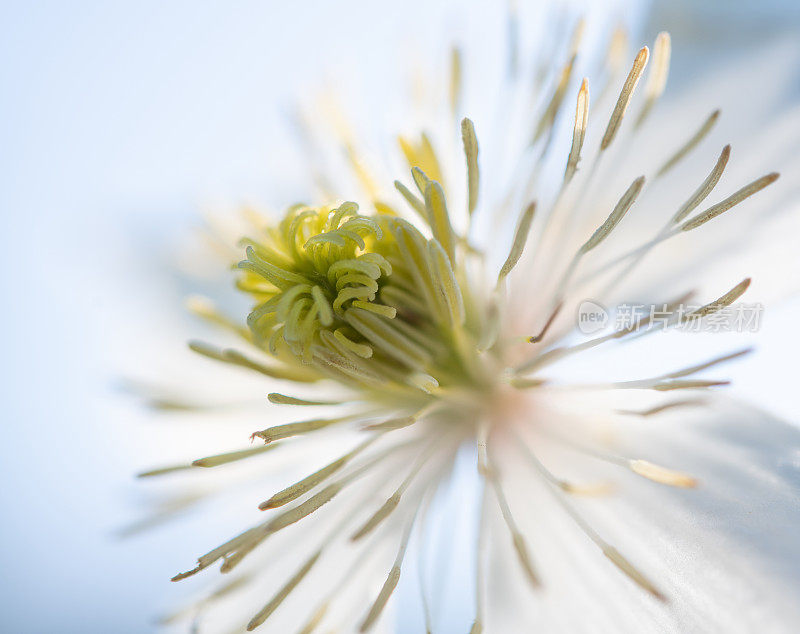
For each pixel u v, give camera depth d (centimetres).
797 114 9
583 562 9
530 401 10
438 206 9
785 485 9
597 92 10
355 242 9
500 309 9
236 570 9
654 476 9
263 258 9
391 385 9
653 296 9
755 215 9
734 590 8
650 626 8
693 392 9
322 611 9
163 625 9
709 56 10
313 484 9
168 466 10
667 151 10
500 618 9
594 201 10
